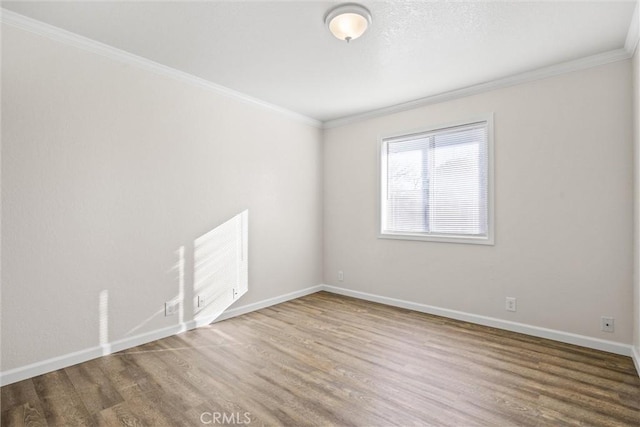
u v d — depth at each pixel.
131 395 1.99
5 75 2.10
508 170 3.08
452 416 1.78
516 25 2.23
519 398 1.95
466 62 2.77
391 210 4.02
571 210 2.76
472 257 3.32
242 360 2.46
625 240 2.53
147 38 2.42
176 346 2.73
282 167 4.07
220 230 3.38
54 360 2.29
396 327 3.17
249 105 3.66
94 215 2.49
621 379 2.15
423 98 3.62
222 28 2.28
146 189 2.79
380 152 4.04
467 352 2.59
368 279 4.18
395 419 1.76
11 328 2.13
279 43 2.49
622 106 2.54
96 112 2.50
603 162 2.62
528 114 2.97
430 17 2.14
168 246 2.95
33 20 2.16
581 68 2.70
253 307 3.72
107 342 2.56
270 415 1.79
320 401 1.93
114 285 2.61
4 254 2.11
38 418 1.76
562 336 2.79
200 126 3.19
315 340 2.85
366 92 3.47
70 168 2.37
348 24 2.09
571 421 1.74
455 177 3.48
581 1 1.97
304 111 4.14
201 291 3.21
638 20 2.06
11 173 2.13
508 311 3.09
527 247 2.98
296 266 4.28
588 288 2.69
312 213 4.52
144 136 2.78
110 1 1.98
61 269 2.34
